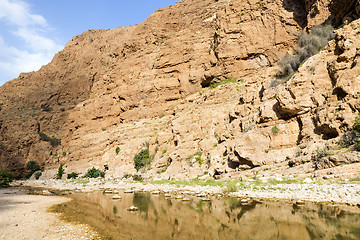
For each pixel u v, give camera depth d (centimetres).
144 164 4816
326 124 2241
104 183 4184
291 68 3391
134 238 1031
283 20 4816
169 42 7294
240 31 5244
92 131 7925
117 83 7881
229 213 1365
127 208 1712
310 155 2166
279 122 2728
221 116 3959
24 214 1591
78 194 2788
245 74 4953
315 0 4069
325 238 865
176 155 3922
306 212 1220
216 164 3141
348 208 1239
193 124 4181
